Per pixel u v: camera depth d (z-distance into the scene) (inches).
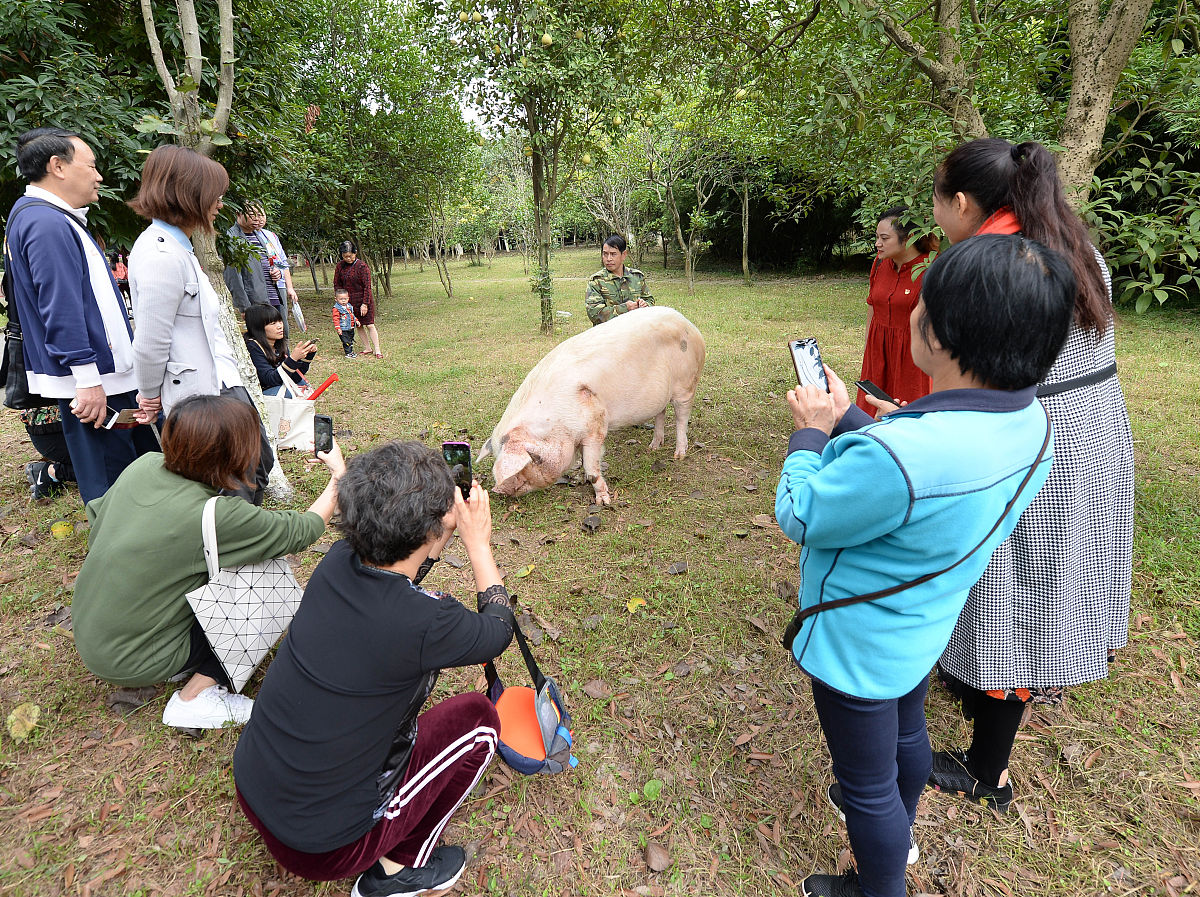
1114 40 109.0
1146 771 86.7
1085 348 68.9
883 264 149.3
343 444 209.3
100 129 169.5
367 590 61.7
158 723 96.7
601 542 148.8
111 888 73.7
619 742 95.4
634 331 163.5
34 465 161.0
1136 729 93.5
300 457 198.2
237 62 206.2
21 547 140.9
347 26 530.9
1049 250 48.0
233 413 88.2
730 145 580.1
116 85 187.3
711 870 77.4
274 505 160.1
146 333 112.3
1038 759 90.0
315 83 516.4
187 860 77.4
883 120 132.2
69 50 174.4
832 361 296.2
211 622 88.1
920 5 151.3
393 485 61.0
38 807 83.0
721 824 83.1
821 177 186.1
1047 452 54.9
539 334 404.5
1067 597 71.1
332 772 61.0
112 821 81.6
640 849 80.2
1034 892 73.5
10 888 72.7
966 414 49.8
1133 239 89.4
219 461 88.7
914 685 56.9
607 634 117.6
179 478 90.0
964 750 89.4
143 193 113.6
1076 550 70.6
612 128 363.9
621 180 751.7
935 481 48.1
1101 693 99.7
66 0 183.5
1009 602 72.0
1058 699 98.7
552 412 151.7
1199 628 110.7
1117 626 79.7
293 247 616.7
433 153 566.6
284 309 340.8
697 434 213.6
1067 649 72.6
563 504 168.1
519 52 341.1
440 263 693.3
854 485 49.8
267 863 77.2
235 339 152.3
